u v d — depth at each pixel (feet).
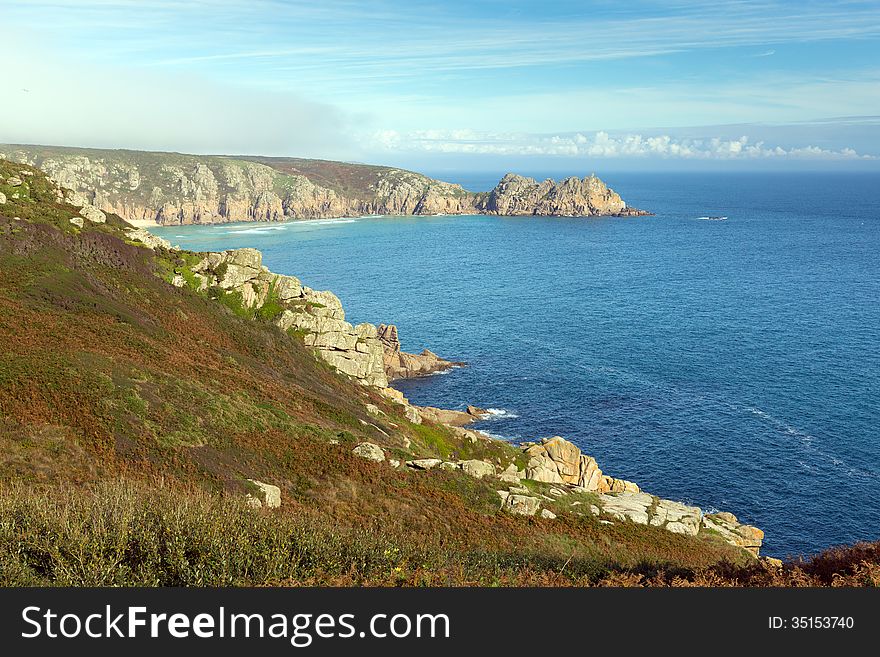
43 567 60.39
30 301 163.53
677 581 68.90
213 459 115.44
